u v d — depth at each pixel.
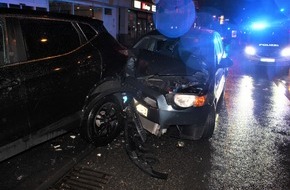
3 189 3.17
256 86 9.18
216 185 3.39
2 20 3.08
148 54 4.84
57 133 3.63
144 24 23.95
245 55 13.13
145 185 3.35
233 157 4.11
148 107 4.15
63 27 3.77
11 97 3.00
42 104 3.34
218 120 5.75
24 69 3.15
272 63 11.95
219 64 5.27
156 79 4.39
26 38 3.28
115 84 4.38
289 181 3.52
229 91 8.40
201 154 4.18
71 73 3.66
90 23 4.20
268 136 4.95
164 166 3.80
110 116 4.30
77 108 3.85
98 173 3.58
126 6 19.19
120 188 3.28
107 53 4.27
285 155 4.23
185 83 4.31
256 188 3.35
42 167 3.66
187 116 4.05
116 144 4.42
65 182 3.38
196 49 5.37
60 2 13.08
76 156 3.94
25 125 3.19
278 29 12.12
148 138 4.69
